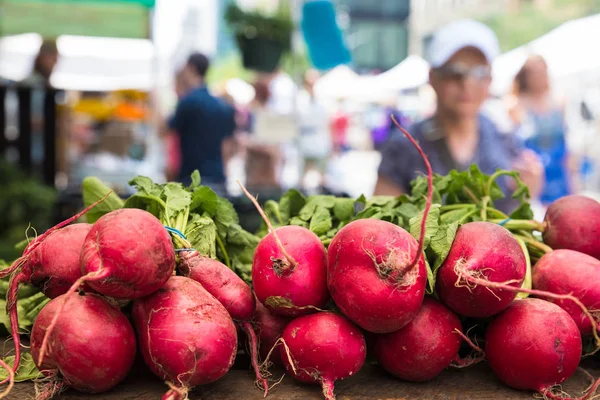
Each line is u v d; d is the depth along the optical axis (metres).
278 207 2.38
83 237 1.64
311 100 6.29
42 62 5.53
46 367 1.44
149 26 4.94
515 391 1.65
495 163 4.02
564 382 1.74
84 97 7.05
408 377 1.66
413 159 3.92
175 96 6.39
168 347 1.44
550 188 5.10
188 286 1.56
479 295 1.59
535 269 1.86
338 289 1.54
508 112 5.02
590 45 5.35
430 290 1.60
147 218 1.50
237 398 1.54
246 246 2.16
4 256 3.97
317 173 6.29
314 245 1.65
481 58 3.81
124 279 1.42
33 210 4.48
